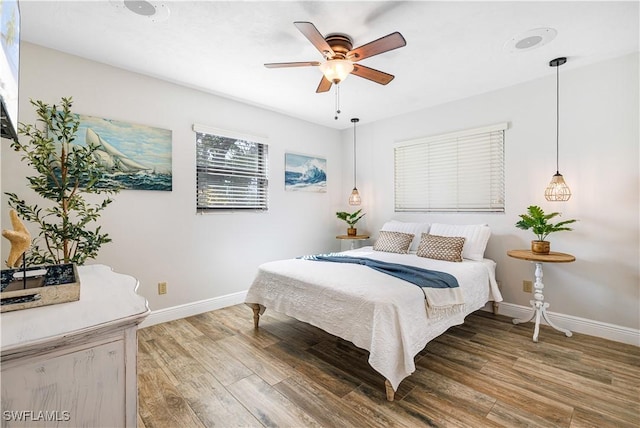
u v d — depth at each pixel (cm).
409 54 239
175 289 297
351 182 463
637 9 182
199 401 172
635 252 241
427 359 220
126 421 88
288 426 153
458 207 348
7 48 97
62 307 90
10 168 213
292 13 187
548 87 281
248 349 236
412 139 385
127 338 88
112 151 256
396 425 153
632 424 152
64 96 235
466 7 181
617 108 247
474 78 286
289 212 403
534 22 197
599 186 256
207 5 179
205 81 290
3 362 70
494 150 319
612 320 251
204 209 323
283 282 249
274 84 297
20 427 73
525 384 188
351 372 204
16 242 100
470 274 258
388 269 247
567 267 272
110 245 257
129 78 267
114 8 182
